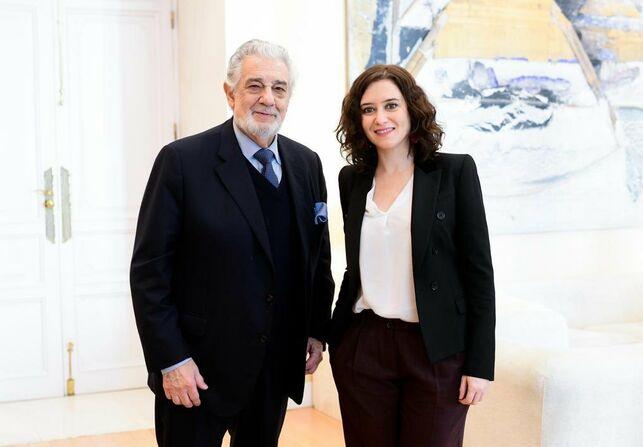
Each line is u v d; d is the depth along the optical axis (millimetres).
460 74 5191
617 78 5730
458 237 2316
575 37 5570
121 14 5164
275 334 2422
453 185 2326
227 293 2275
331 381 4504
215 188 2301
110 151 5160
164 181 2273
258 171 2377
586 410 2938
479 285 2273
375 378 2332
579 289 5234
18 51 4914
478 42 5242
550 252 5586
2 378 4914
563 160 5566
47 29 4973
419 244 2264
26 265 4957
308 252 2447
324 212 2514
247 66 2309
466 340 2299
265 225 2354
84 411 4711
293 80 2406
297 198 2432
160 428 2418
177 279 2326
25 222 4945
